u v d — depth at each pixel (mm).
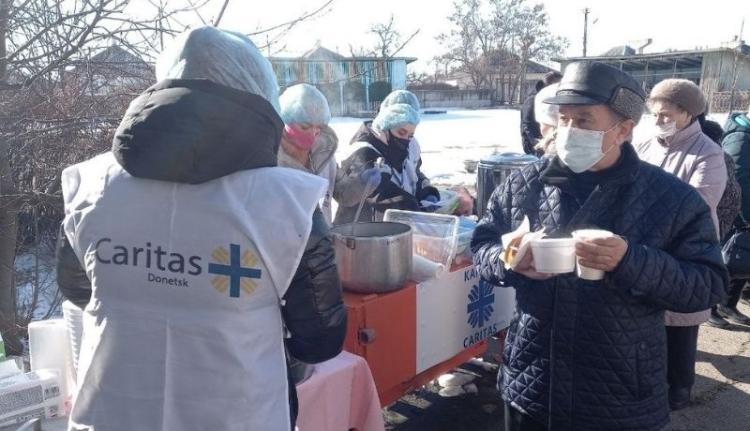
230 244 1243
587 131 1716
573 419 1817
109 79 3670
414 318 2805
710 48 39469
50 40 3520
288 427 1338
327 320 1379
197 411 1278
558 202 1875
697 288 1666
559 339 1808
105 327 1335
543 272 1634
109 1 3336
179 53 1314
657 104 3357
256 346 1295
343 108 28500
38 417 1869
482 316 3285
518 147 16000
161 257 1282
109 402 1331
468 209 3895
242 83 1323
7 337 3855
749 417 3455
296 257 1272
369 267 2561
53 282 4336
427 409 3555
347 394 2246
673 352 3291
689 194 1760
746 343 4414
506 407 2045
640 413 1782
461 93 45125
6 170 3576
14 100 3559
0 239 3846
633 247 1604
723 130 4418
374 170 3404
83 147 3660
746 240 4262
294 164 3131
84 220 1354
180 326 1276
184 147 1203
